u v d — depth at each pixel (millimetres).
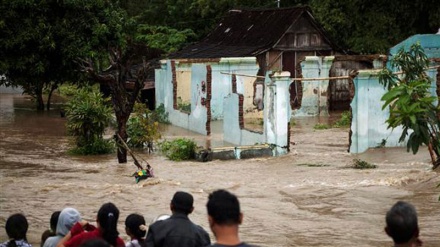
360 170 22797
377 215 16797
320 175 22141
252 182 21312
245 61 38562
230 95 31188
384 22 44562
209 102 33844
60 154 28859
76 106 29266
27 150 29828
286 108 27172
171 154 27359
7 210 17844
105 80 25156
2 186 21062
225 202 6461
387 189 19594
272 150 27094
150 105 45906
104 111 29281
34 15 22859
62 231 8914
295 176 22172
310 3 47750
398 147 26672
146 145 29844
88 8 23641
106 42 24734
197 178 22156
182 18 57375
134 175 21984
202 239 8242
